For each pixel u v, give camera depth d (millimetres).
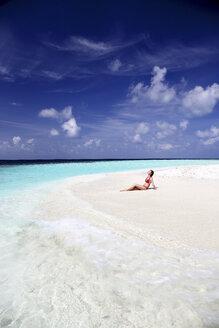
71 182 13430
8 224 5004
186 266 3113
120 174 19938
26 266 3152
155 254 3484
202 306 2303
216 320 2111
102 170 27016
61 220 5305
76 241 4027
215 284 2678
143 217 5566
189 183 12656
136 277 2854
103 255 3469
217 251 3580
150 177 10336
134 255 3461
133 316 2180
